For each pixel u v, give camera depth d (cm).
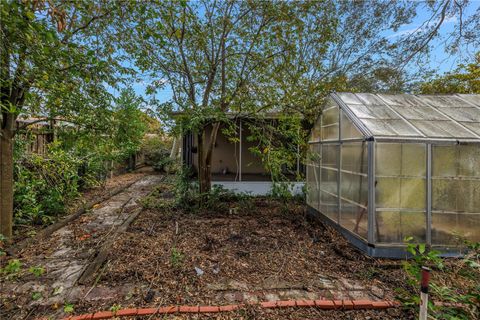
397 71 804
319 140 577
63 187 572
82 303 252
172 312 240
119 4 380
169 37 536
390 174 364
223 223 516
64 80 343
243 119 677
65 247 389
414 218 365
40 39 268
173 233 454
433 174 361
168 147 1451
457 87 959
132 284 287
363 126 389
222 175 995
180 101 561
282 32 564
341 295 274
